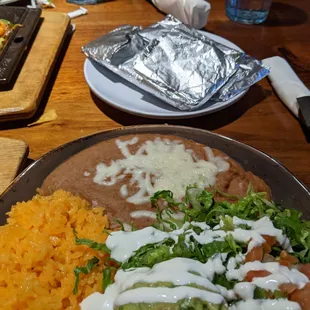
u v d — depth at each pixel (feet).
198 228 0.66
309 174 0.95
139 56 1.12
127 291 0.57
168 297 0.54
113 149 0.87
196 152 0.87
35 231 0.69
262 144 1.03
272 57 1.26
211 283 0.57
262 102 1.15
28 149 0.92
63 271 0.66
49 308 0.61
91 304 0.60
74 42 1.37
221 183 0.80
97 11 1.54
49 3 1.54
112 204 0.77
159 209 0.75
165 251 0.61
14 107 1.04
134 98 1.09
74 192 0.79
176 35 1.17
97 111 1.10
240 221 0.66
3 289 0.63
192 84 1.07
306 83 1.22
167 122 1.07
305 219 0.78
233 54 1.16
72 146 0.89
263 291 0.57
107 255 0.66
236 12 1.50
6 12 1.36
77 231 0.71
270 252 0.63
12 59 1.16
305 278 0.59
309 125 1.02
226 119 1.09
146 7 1.58
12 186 0.80
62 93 1.15
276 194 0.83
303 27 1.50
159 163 0.84
